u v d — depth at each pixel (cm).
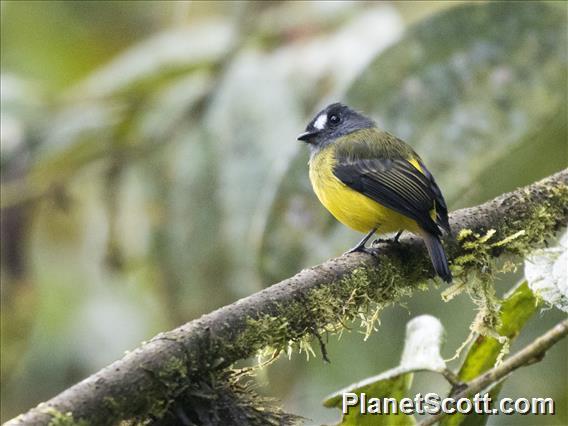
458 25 981
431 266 794
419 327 759
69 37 1664
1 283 1333
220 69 1318
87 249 1452
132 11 1664
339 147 962
